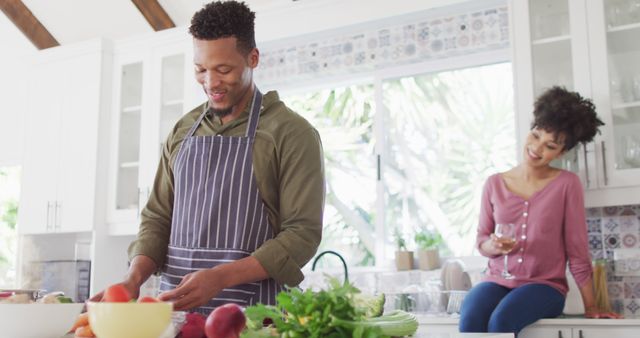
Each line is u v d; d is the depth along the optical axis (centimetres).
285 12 396
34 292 138
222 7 170
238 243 166
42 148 447
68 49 445
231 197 169
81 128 434
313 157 172
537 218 279
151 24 435
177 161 180
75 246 465
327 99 428
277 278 155
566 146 280
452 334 125
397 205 385
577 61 305
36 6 465
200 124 185
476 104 374
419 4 363
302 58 415
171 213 187
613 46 303
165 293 134
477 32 365
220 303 156
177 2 427
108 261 426
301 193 167
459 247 367
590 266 277
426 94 388
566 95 283
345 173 415
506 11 359
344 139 419
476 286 281
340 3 382
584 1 307
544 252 277
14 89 510
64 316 113
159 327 92
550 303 266
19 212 448
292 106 437
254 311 95
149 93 423
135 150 426
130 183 425
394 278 362
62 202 434
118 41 437
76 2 452
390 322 111
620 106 297
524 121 310
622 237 318
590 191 297
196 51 170
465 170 372
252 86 183
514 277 278
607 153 294
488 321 267
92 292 415
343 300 89
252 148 172
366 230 404
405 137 390
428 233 375
